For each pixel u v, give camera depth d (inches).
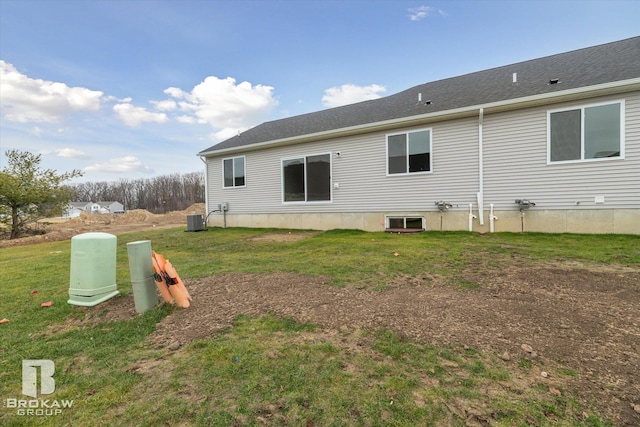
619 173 273.9
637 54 315.9
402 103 432.8
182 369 88.7
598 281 149.2
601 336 95.8
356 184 409.4
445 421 64.7
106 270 148.3
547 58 426.3
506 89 340.8
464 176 340.2
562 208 295.9
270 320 119.5
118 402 75.8
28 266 255.1
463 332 102.4
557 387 73.7
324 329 110.3
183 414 70.4
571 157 291.0
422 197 364.8
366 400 72.2
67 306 145.5
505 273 169.6
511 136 315.6
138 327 119.8
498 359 86.4
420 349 93.6
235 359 92.1
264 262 228.2
